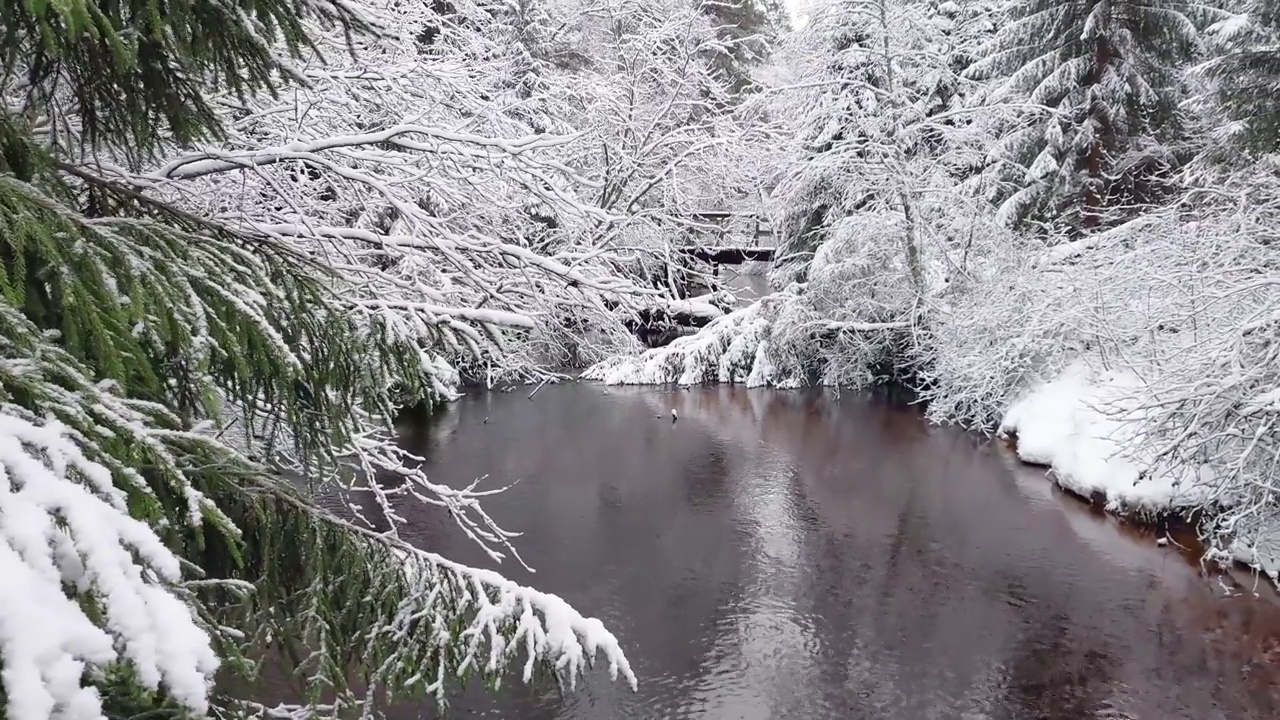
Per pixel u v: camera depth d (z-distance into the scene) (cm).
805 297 1697
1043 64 1689
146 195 256
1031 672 583
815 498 967
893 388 1706
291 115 436
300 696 305
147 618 134
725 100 1673
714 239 1503
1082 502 931
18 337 161
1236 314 848
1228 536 766
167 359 243
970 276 1511
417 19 622
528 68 1248
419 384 286
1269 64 1229
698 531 857
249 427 288
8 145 221
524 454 1134
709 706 545
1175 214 1053
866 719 532
